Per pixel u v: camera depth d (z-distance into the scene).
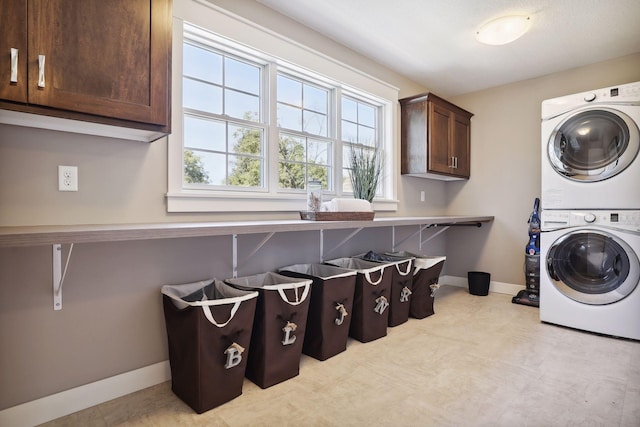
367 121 3.31
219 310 1.56
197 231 1.46
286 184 2.58
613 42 2.80
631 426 1.45
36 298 1.48
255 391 1.73
